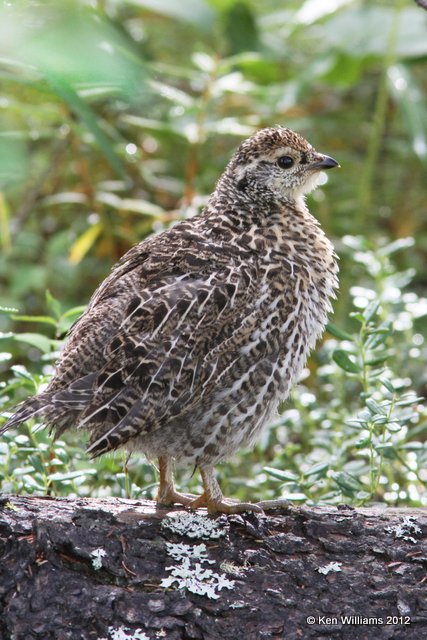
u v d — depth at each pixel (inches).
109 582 274.7
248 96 707.4
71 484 368.5
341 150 768.9
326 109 789.2
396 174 722.2
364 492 361.4
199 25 641.0
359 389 506.6
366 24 676.1
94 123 251.9
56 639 260.1
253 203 366.0
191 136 593.9
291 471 415.2
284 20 745.0
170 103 679.1
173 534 293.4
